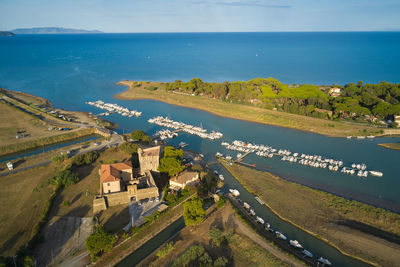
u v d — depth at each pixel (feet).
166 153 420.36
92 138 578.66
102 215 312.29
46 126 610.65
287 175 434.30
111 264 257.75
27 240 270.05
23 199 339.77
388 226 305.73
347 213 329.93
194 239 290.56
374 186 403.34
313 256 271.90
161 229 305.12
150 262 259.80
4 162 437.17
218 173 433.89
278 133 618.85
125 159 460.55
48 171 414.41
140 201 338.54
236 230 303.07
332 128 625.41
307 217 328.08
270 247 278.05
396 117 632.38
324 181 417.28
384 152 518.37
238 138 586.86
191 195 360.48
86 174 405.59
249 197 372.79
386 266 256.93
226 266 254.27
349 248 279.49
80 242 273.54
